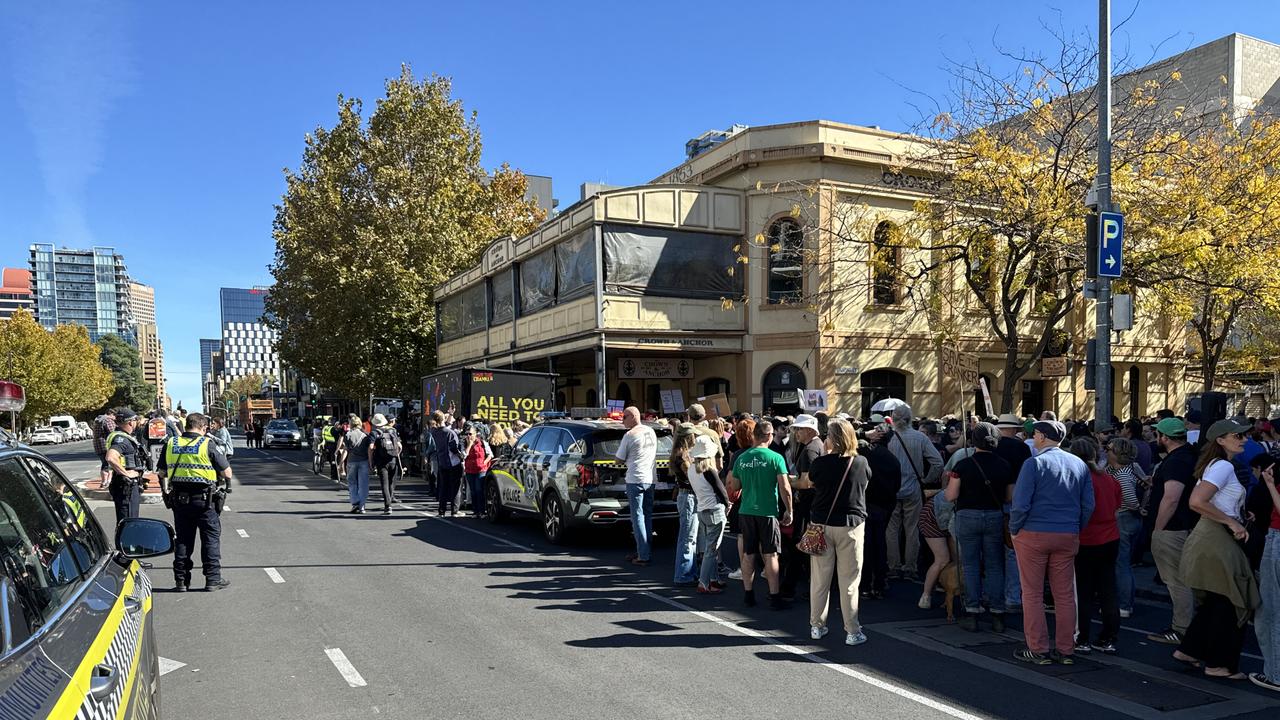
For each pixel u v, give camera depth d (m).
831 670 5.80
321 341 33.06
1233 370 24.38
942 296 19.28
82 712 1.99
